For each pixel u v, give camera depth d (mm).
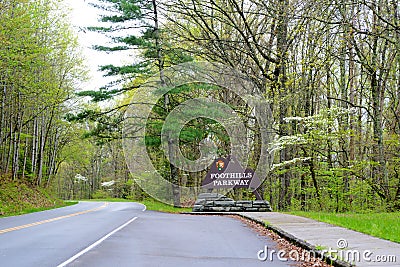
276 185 30109
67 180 88750
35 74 33469
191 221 18203
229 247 10594
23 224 16828
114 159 64625
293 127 24766
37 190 40688
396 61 27219
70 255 9297
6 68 29047
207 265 8273
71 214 23750
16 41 27828
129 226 15812
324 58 24125
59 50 37781
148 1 30688
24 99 34594
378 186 23953
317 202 25828
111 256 9188
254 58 24375
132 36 29969
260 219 16453
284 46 23578
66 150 54438
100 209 31219
